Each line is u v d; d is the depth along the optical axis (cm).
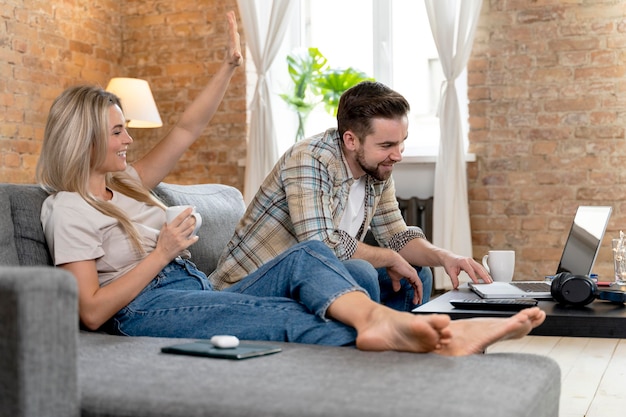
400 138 248
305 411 128
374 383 143
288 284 207
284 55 590
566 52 508
